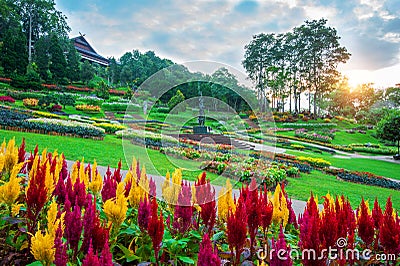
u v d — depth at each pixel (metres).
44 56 28.72
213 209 1.76
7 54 25.23
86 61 33.25
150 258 1.58
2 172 2.18
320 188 7.91
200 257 1.20
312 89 39.75
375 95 44.22
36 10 36.28
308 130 27.88
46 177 1.77
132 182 2.00
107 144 10.07
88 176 2.33
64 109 19.64
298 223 2.25
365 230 1.77
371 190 8.68
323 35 37.09
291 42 38.47
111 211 1.57
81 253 1.39
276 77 33.00
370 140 26.70
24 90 23.06
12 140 2.30
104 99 26.39
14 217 1.62
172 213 2.01
